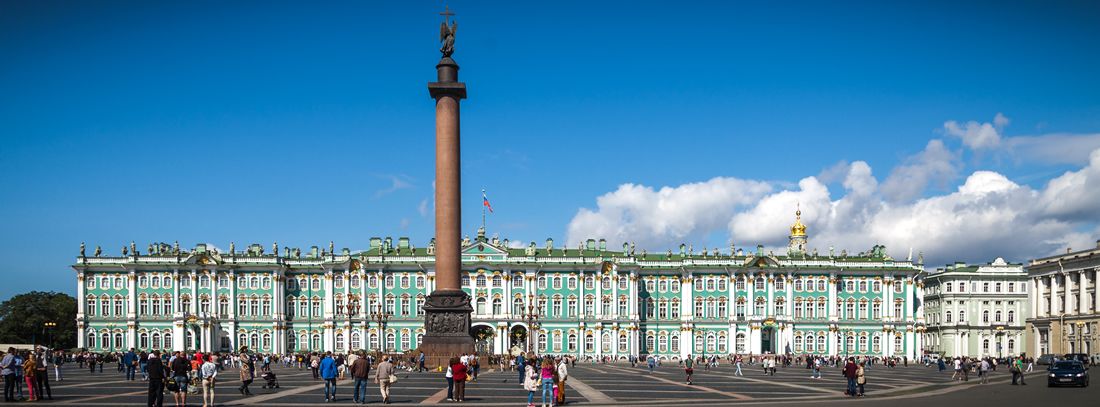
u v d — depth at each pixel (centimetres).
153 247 16675
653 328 16888
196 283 16138
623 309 16750
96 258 16138
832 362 14675
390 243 17138
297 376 8494
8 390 4984
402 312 16550
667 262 17075
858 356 16600
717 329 16938
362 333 16362
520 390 6222
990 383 8131
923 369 12575
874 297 17188
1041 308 16475
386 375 4981
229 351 16000
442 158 9025
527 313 16462
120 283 16162
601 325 16562
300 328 16488
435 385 6625
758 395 6038
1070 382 7312
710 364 13725
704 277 17050
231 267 16238
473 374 7794
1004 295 18938
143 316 16050
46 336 18050
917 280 17800
